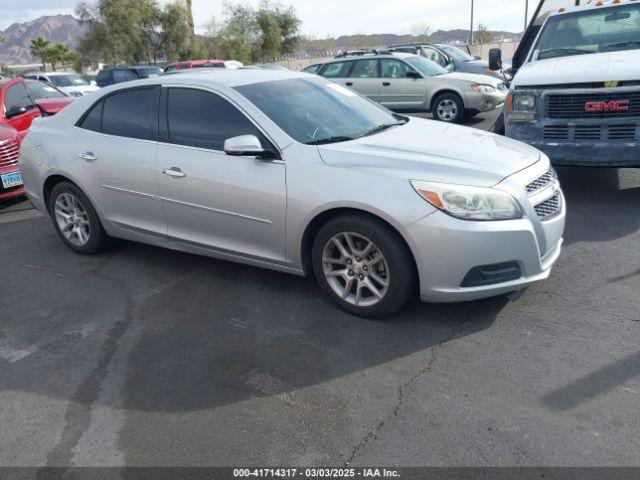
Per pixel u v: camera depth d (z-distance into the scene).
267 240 3.96
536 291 3.95
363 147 3.79
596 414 2.70
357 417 2.81
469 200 3.31
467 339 3.42
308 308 3.94
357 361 3.28
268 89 4.29
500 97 12.01
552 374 3.03
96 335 3.80
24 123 8.81
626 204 5.68
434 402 2.87
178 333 3.75
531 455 2.48
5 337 3.86
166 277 4.66
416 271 3.53
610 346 3.24
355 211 3.55
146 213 4.59
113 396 3.12
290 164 3.74
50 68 53.53
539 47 6.77
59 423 2.92
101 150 4.73
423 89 12.08
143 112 4.55
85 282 4.69
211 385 3.15
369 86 12.65
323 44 50.12
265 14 40.97
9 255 5.46
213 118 4.17
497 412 2.76
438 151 3.74
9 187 6.84
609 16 6.51
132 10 35.66
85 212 5.06
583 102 5.35
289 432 2.74
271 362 3.33
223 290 4.33
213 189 4.07
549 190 3.71
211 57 40.06
